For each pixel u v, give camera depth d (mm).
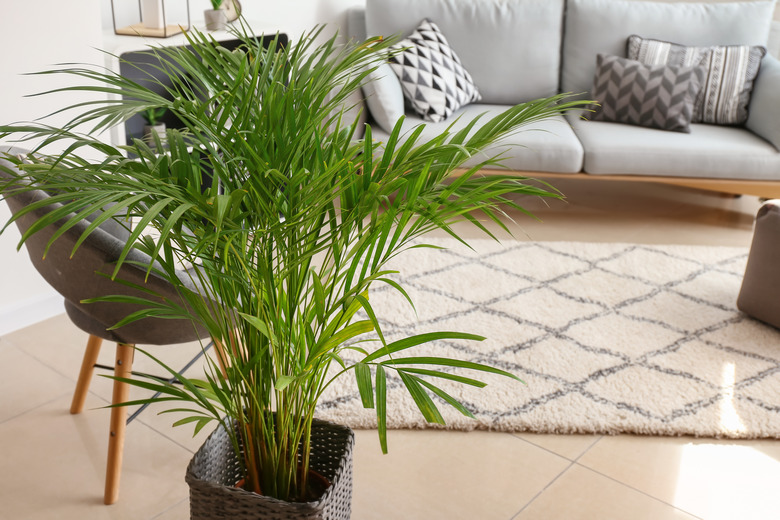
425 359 1306
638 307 2959
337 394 2338
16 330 2682
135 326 1703
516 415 2273
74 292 1691
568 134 3631
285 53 1343
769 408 2354
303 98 1254
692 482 2072
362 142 1336
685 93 3682
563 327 2787
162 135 2979
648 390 2424
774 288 2742
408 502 1966
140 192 1095
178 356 2543
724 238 3641
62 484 1979
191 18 3492
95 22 2646
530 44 3977
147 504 1921
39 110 2564
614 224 3756
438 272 3174
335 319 1325
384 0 3939
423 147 1171
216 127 1251
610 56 3836
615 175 3574
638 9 3992
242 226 1267
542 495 2010
